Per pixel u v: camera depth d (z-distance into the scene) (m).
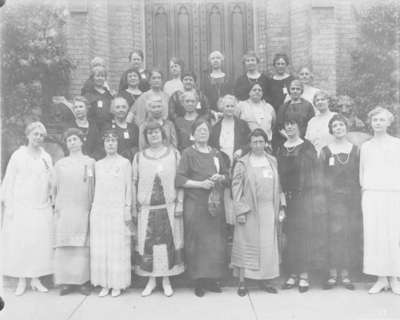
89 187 4.80
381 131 4.85
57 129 5.36
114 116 5.30
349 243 4.84
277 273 4.70
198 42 6.60
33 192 4.90
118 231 4.70
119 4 6.39
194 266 4.66
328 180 4.82
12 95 5.46
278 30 6.41
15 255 4.86
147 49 6.58
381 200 4.78
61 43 5.78
